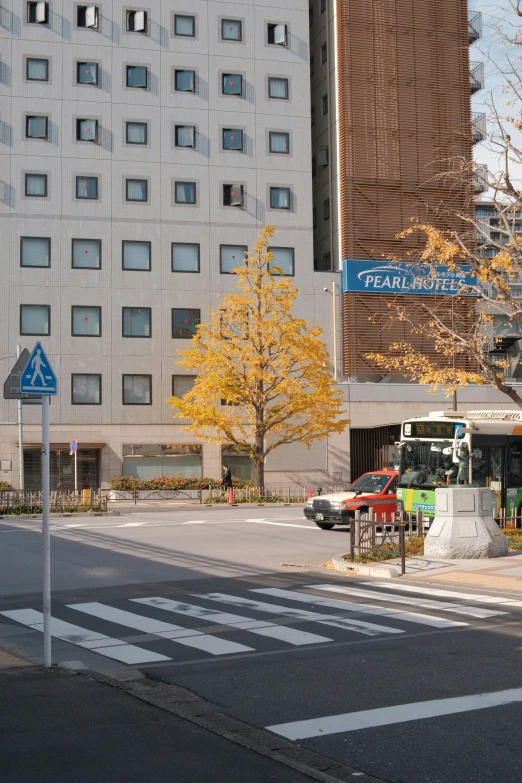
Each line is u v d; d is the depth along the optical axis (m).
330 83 53.00
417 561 17.89
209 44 50.81
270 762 5.91
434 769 5.79
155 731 6.64
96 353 47.78
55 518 32.97
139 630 11.16
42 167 47.94
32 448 46.84
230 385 42.53
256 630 10.91
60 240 47.81
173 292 48.94
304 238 50.84
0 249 47.03
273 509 37.94
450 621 11.37
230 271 47.94
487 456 24.64
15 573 17.44
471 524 18.38
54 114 48.38
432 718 6.91
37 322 47.19
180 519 30.95
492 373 21.08
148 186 49.19
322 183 54.06
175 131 49.84
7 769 5.76
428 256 22.66
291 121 51.47
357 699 7.52
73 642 10.50
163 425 48.28
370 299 50.28
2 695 7.73
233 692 7.85
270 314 45.62
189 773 5.69
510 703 7.32
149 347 48.44
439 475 24.52
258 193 50.62
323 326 50.41
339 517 25.03
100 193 48.50
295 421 49.28
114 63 49.41
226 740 6.41
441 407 51.25
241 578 16.53
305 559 19.58
